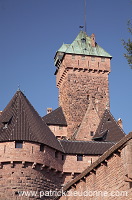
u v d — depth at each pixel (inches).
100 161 995.3
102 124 2805.1
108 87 3233.3
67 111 3100.4
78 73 3223.4
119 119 3065.9
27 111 2180.1
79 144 2294.5
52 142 2129.7
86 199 1087.0
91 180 1071.0
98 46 3378.4
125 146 869.8
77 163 2178.9
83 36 3415.4
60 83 3388.3
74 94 3154.5
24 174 1907.0
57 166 2086.6
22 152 1924.2
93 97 3171.8
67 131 3016.7
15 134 1969.7
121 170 895.1
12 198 1862.7
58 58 3432.6
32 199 1886.1
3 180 1898.4
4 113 2187.5
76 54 3253.0
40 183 1945.1
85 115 2962.6
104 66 3280.0
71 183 1199.6
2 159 1915.6
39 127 2129.7
